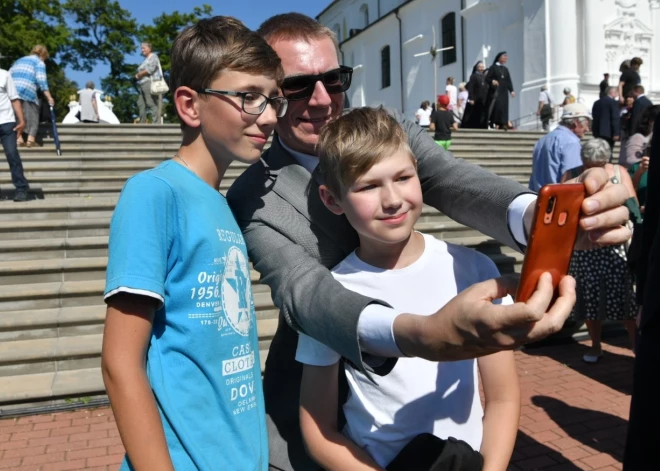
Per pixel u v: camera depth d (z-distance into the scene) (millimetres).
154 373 1290
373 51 31453
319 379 1544
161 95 13867
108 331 1222
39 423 4070
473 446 1505
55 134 8789
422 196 1559
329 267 1646
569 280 990
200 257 1347
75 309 5156
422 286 1506
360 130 1370
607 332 5938
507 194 1346
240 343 1445
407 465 1421
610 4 18328
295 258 1467
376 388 1511
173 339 1316
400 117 1738
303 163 1773
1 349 4656
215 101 1395
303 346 1561
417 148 1628
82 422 4078
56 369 4609
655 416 2082
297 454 1704
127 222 1262
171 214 1321
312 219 1631
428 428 1489
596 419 4094
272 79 1445
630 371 4984
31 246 5711
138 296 1228
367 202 1366
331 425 1546
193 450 1288
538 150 6035
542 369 5094
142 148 9469
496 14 21000
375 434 1506
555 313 944
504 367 1568
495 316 920
